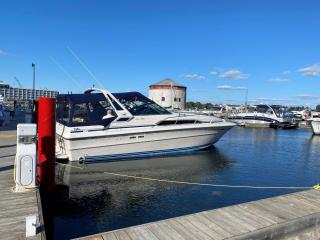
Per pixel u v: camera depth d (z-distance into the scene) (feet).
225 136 98.73
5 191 21.18
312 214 18.85
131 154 44.09
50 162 24.48
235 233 16.21
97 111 42.01
